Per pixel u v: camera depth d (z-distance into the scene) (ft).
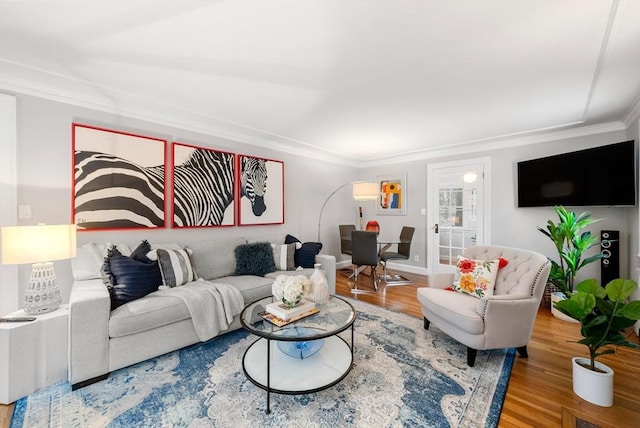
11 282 7.07
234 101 8.73
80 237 8.14
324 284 7.03
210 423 4.86
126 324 6.20
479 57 6.31
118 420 4.91
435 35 5.52
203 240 10.96
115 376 6.18
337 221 17.72
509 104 8.99
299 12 4.87
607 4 4.63
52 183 7.73
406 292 12.74
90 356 5.84
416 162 16.57
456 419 4.97
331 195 17.15
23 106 7.30
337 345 6.94
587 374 5.45
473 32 5.42
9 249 5.59
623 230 10.52
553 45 5.83
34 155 7.45
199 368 6.54
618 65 6.59
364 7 4.75
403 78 7.29
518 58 6.35
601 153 9.76
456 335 6.98
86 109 8.33
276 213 13.67
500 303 6.48
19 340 5.42
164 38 5.63
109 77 7.20
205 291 7.73
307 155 15.52
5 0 4.49
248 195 12.45
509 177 13.21
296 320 6.03
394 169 17.53
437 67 6.75
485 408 5.24
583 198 10.30
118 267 7.02
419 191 16.47
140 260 7.78
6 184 7.02
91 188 8.31
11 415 5.01
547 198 11.50
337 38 5.63
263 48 5.98
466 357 7.06
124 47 5.92
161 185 9.73
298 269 10.92
